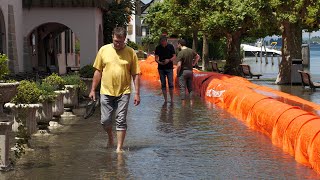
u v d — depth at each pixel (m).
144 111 17.58
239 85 18.34
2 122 9.23
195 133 13.37
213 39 40.94
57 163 10.03
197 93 23.44
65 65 39.25
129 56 11.18
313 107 17.12
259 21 30.12
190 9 38.00
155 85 28.86
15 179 8.89
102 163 10.09
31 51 28.53
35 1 26.27
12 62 23.98
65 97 16.06
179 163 10.14
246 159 10.48
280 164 10.06
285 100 18.45
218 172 9.47
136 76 11.30
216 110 17.80
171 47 19.97
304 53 32.28
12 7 24.09
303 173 9.38
